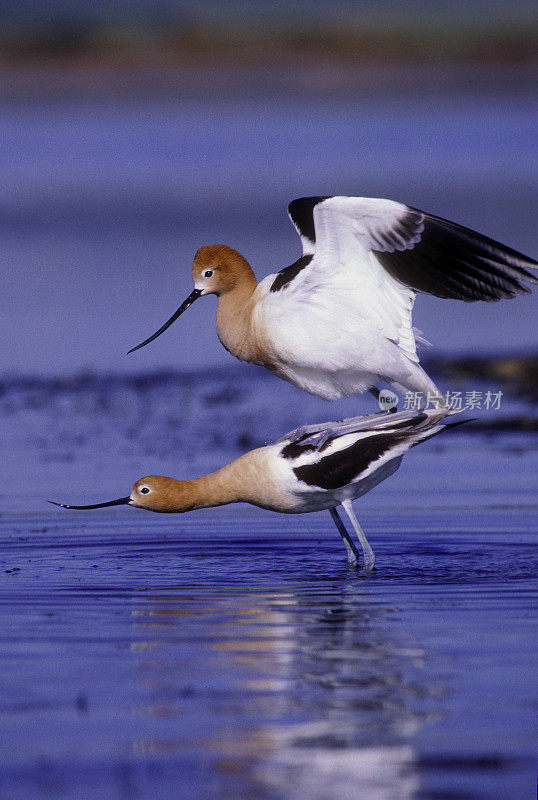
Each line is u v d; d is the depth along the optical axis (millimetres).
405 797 6207
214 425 17828
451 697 7445
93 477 15109
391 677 7809
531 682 7691
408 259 11969
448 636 8719
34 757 6645
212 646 8531
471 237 11781
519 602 9805
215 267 13094
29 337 23578
